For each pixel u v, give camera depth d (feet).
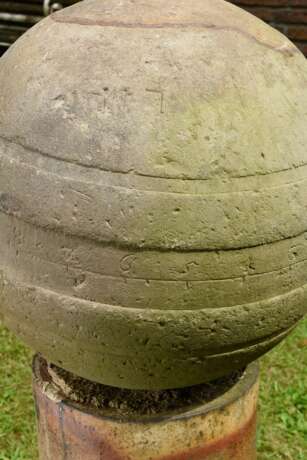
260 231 2.55
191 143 2.46
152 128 2.45
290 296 2.72
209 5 2.78
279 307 2.71
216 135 2.48
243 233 2.52
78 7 2.83
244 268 2.57
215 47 2.58
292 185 2.60
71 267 2.56
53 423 3.11
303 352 4.67
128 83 2.49
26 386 4.36
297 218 2.62
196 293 2.55
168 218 2.46
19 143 2.60
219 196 2.48
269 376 4.46
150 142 2.45
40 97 2.58
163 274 2.51
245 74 2.57
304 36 6.31
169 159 2.45
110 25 2.63
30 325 2.76
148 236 2.47
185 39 2.58
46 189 2.53
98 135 2.47
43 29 2.77
